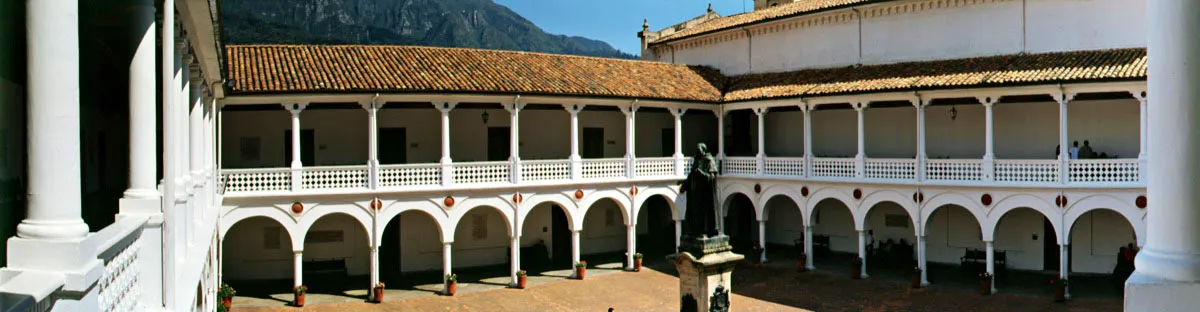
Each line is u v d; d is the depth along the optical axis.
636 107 33.34
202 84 19.22
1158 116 5.38
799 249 37.09
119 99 18.78
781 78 36.31
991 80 27.17
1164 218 5.33
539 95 29.98
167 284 9.45
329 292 29.64
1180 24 5.20
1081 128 30.00
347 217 32.72
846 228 37.09
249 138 31.06
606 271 33.75
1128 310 5.33
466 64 31.84
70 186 5.75
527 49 187.88
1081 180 26.30
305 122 31.64
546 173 31.36
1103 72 25.45
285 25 101.62
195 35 14.41
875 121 35.28
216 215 22.55
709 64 42.75
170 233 9.58
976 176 28.23
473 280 32.00
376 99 27.81
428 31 146.75
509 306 27.48
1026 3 31.06
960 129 32.69
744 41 40.41
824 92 31.47
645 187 34.12
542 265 35.16
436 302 28.05
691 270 19.70
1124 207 25.58
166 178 9.65
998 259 32.03
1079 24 30.03
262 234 31.61
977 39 32.28
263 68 28.52
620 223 39.12
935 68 31.09
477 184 29.61
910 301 27.42
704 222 19.88
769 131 39.34
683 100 34.19
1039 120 30.81
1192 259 5.18
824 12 36.03
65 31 5.80
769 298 28.42
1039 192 26.97
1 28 7.11
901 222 35.12
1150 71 5.48
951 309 26.05
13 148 7.71
